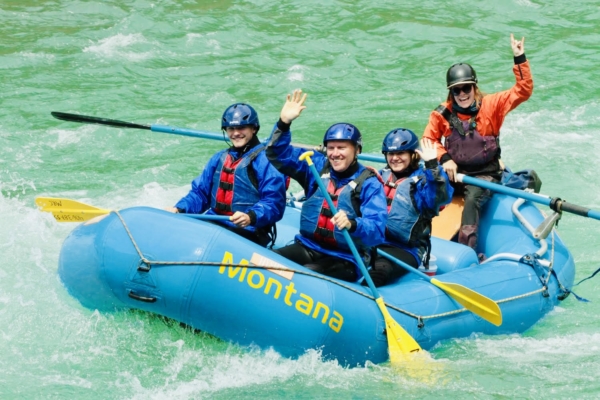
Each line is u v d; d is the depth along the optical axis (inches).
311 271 746.2
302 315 726.5
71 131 1417.3
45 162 1320.1
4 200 1177.4
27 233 1044.5
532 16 1947.6
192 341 759.1
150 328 768.9
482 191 962.1
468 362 783.1
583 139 1408.7
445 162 948.0
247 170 808.3
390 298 782.5
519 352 808.9
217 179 826.2
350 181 770.2
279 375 733.9
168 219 746.2
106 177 1275.8
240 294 719.7
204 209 850.8
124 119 1457.9
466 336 818.8
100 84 1595.7
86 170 1298.0
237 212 777.6
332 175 781.3
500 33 1856.5
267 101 1545.3
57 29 1823.3
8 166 1299.2
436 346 795.4
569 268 948.0
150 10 1930.4
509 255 900.0
